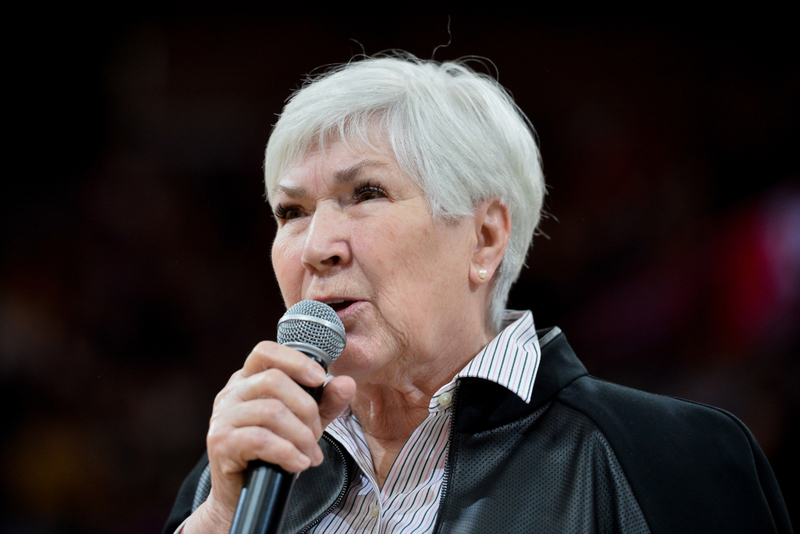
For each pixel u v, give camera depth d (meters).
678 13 15.38
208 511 3.86
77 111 16.27
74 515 12.77
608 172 14.89
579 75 15.61
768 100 14.72
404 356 4.16
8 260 14.91
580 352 13.54
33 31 16.20
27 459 13.04
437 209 4.14
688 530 3.65
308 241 4.06
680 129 14.99
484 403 4.18
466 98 4.48
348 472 4.39
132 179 16.02
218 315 14.95
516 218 4.65
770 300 12.49
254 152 16.45
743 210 13.93
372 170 4.10
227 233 15.83
